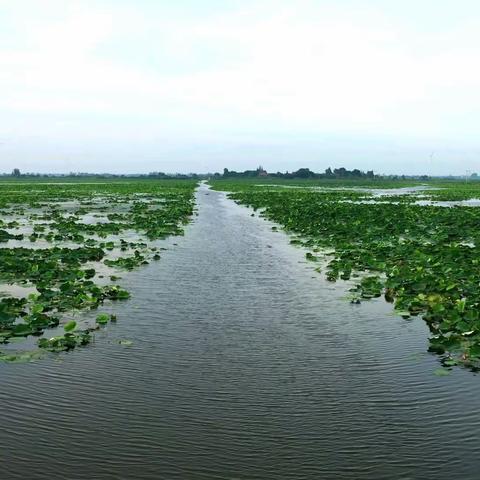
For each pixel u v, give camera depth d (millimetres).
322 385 7344
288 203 45250
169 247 20438
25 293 12586
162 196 60656
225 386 7289
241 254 18812
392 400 6883
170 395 6988
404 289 12547
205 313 10930
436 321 10305
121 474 5215
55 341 8781
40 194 62719
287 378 7586
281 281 14148
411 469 5359
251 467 5375
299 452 5656
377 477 5227
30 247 19906
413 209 36344
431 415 6480
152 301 11875
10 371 7684
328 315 10875
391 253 18172
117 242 21500
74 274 14094
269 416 6449
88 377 7520
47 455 5523
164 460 5477
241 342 9125
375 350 8758
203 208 43656
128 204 46312
